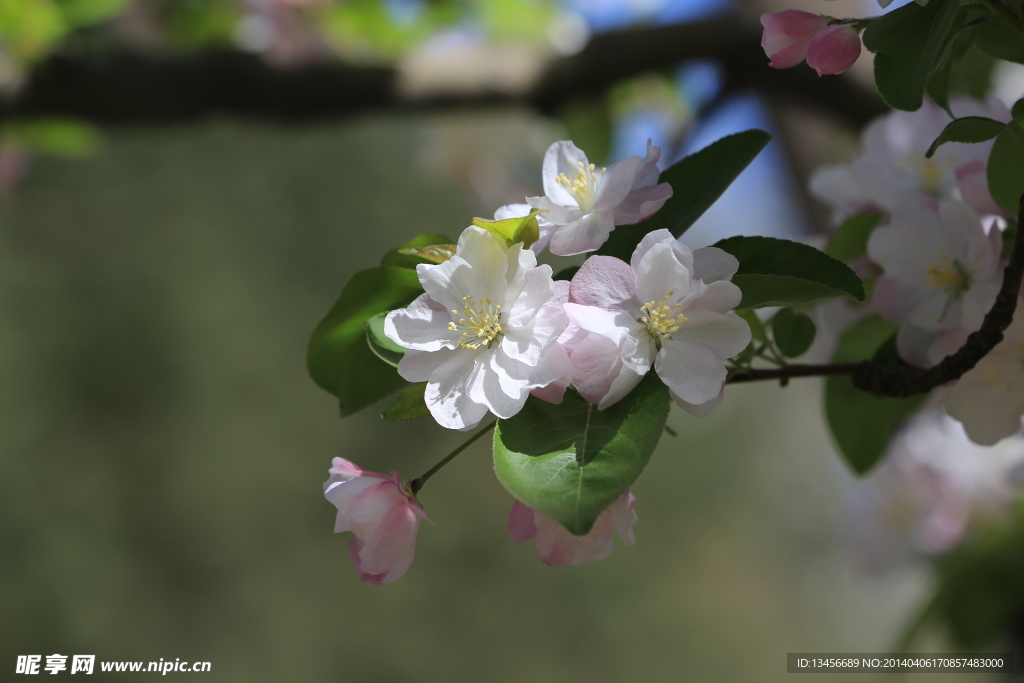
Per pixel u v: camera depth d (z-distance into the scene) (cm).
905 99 57
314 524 452
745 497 550
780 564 528
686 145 111
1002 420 62
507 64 110
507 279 57
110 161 473
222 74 106
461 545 461
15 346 440
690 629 490
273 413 470
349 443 469
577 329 56
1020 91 87
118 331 464
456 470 477
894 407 70
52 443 435
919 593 109
